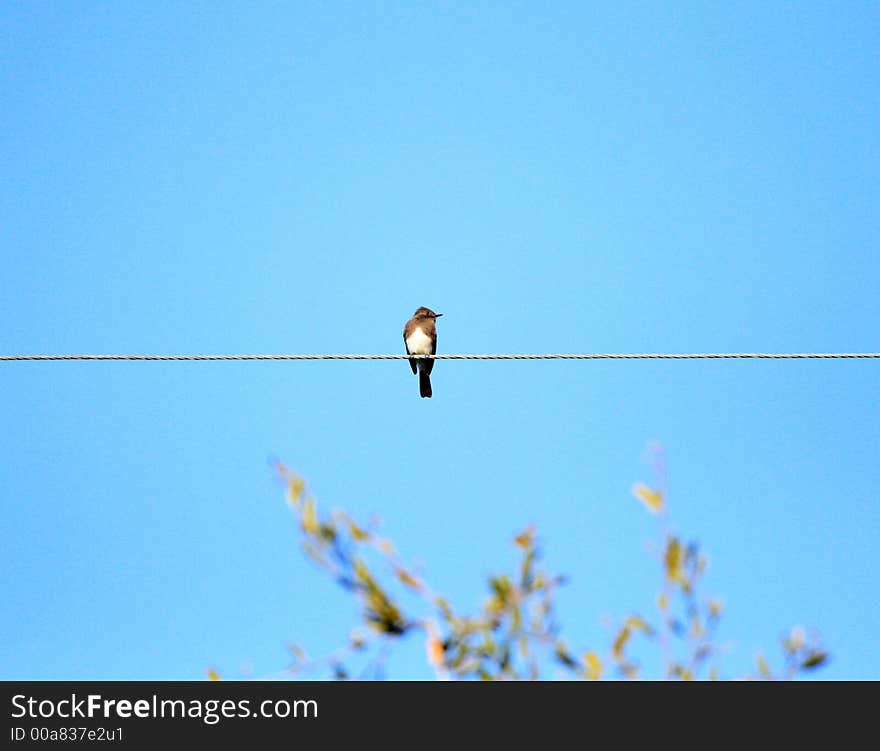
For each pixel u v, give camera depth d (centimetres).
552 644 1116
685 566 1130
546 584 1133
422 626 1117
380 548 1141
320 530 1130
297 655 1120
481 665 1102
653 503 1151
